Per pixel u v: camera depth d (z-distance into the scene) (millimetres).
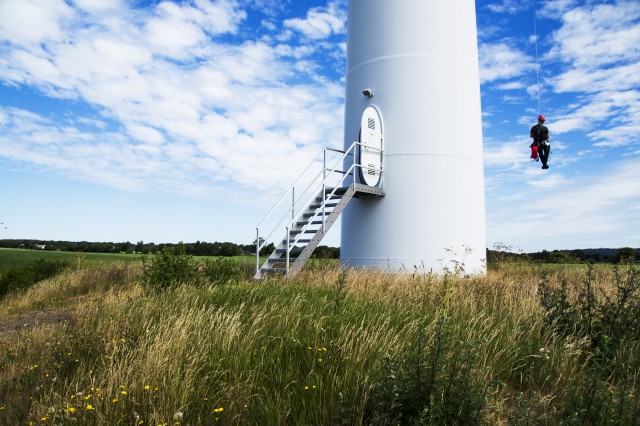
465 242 14945
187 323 5883
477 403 3842
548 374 5254
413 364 4086
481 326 6383
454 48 15414
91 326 6664
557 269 14930
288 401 4258
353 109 16203
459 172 15055
